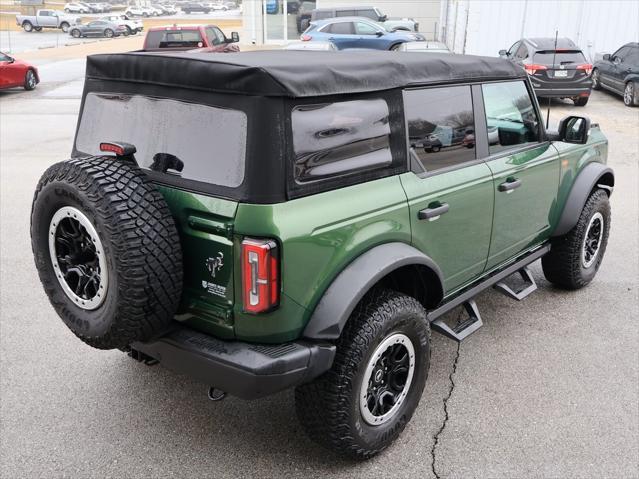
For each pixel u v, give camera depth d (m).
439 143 3.46
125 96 3.04
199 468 3.13
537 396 3.74
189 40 17.30
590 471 3.10
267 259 2.50
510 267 4.39
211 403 3.68
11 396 3.73
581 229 4.87
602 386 3.85
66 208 2.62
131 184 2.56
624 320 4.74
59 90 19.31
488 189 3.77
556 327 4.62
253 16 29.12
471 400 3.70
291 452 3.25
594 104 15.59
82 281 2.75
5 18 61.19
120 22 49.59
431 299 3.54
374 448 3.11
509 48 17.72
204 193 2.64
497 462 3.17
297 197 2.62
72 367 4.07
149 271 2.51
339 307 2.72
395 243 3.09
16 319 4.76
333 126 2.77
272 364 2.57
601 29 18.16
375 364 3.00
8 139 11.93
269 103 2.50
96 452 3.24
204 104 2.68
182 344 2.71
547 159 4.38
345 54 3.44
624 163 9.79
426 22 29.34
